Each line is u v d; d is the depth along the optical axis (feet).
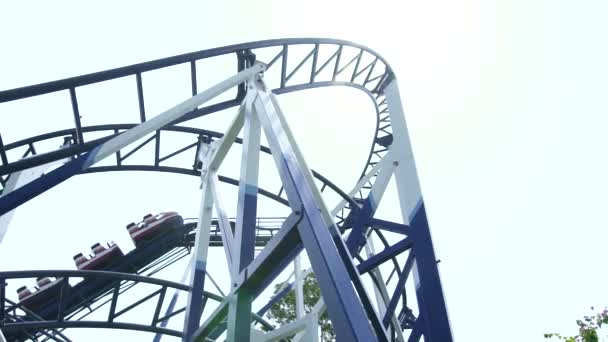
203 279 37.47
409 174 42.09
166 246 67.82
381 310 51.78
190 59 39.88
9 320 45.88
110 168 47.26
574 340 51.08
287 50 48.06
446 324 32.19
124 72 35.73
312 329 35.63
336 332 17.08
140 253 64.90
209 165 43.37
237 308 23.17
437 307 33.01
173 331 44.70
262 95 32.73
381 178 43.93
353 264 21.79
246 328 22.81
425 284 34.35
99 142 35.32
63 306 41.01
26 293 57.52
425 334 32.83
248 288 23.59
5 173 31.22
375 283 52.44
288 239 21.24
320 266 18.72
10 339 48.62
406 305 57.57
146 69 37.09
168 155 50.44
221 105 43.75
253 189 29.12
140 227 68.39
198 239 39.63
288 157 24.70
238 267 24.97
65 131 46.80
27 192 26.20
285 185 23.39
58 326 40.47
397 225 38.73
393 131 47.70
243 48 44.04
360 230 41.06
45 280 58.70
